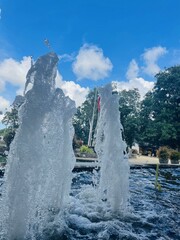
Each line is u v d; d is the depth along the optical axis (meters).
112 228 4.08
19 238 3.21
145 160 22.34
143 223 4.55
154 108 40.56
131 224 4.44
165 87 41.12
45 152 3.77
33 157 3.49
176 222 4.80
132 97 49.50
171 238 3.96
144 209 5.58
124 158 5.47
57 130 4.07
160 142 36.50
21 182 3.34
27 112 3.55
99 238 3.66
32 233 3.45
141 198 6.77
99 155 5.68
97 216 4.61
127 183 5.35
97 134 5.75
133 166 14.20
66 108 4.54
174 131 35.28
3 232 3.15
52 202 4.03
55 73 3.98
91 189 6.24
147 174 12.72
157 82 42.56
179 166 17.56
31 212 3.43
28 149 3.46
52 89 3.95
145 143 37.56
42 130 3.65
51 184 3.98
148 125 37.78
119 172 5.33
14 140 3.47
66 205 4.72
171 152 21.39
